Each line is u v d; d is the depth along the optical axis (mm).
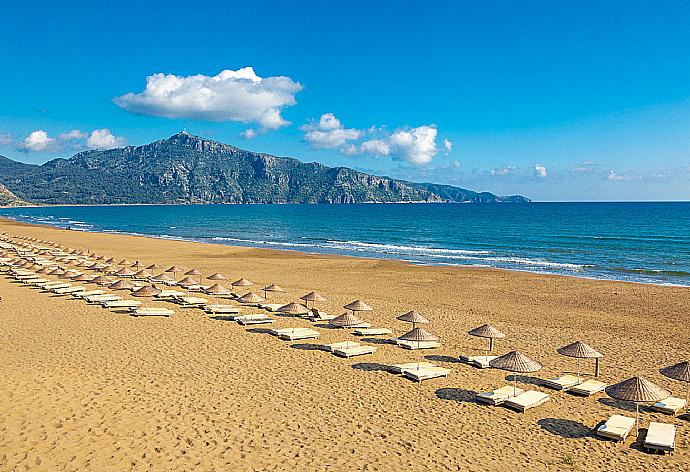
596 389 17000
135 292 26703
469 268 47656
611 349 21984
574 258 57969
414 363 19500
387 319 27047
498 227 110750
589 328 25516
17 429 12477
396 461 12234
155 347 20922
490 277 42031
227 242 80312
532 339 23516
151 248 64688
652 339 23609
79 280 33531
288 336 22438
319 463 11969
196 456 11945
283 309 24922
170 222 145500
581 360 20594
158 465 11391
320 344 22156
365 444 13086
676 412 15398
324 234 98062
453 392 17016
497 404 15938
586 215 157125
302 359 20047
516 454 12781
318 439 13258
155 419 13859
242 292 34281
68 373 17031
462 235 92000
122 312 27000
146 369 18109
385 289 36406
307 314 26219
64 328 23438
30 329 23109
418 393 16859
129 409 14391
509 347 22281
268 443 12883
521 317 27812
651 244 71500
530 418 15023
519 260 56281
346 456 12383
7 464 10898
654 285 38375
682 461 12539
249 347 21406
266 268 47031
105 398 15047
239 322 25172
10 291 32125
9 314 25922
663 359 20734
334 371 18781
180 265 48125
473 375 18750
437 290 36062
